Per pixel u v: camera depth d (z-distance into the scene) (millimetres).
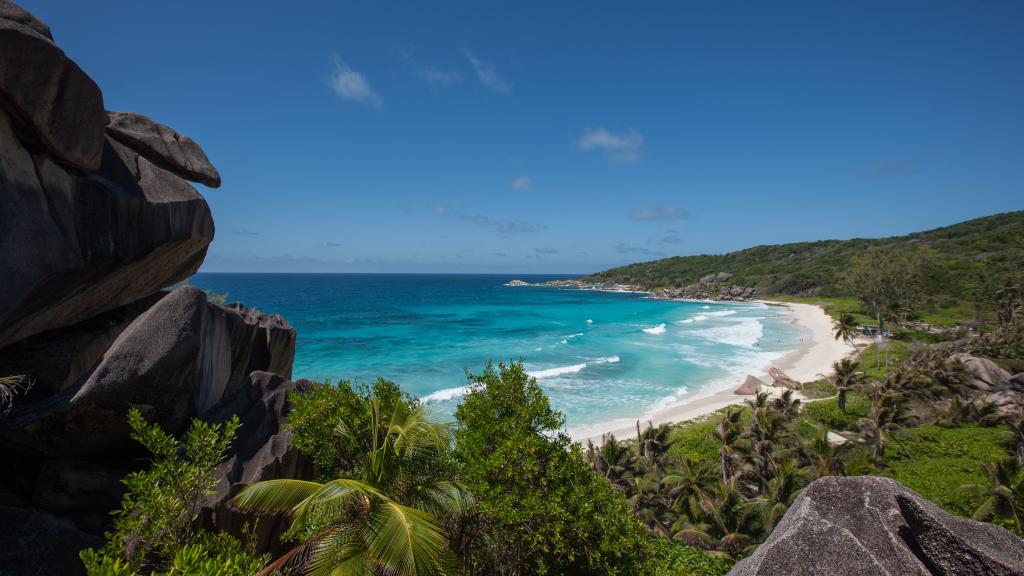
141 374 8797
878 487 5312
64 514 8352
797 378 46312
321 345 60500
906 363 43312
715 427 29203
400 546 6098
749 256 197750
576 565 9000
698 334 74812
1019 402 30734
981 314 67812
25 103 7230
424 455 8773
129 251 9938
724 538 16625
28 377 9211
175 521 6520
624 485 20344
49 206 8078
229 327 12820
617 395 40031
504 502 8477
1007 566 4223
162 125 12484
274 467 9805
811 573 4453
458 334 72312
